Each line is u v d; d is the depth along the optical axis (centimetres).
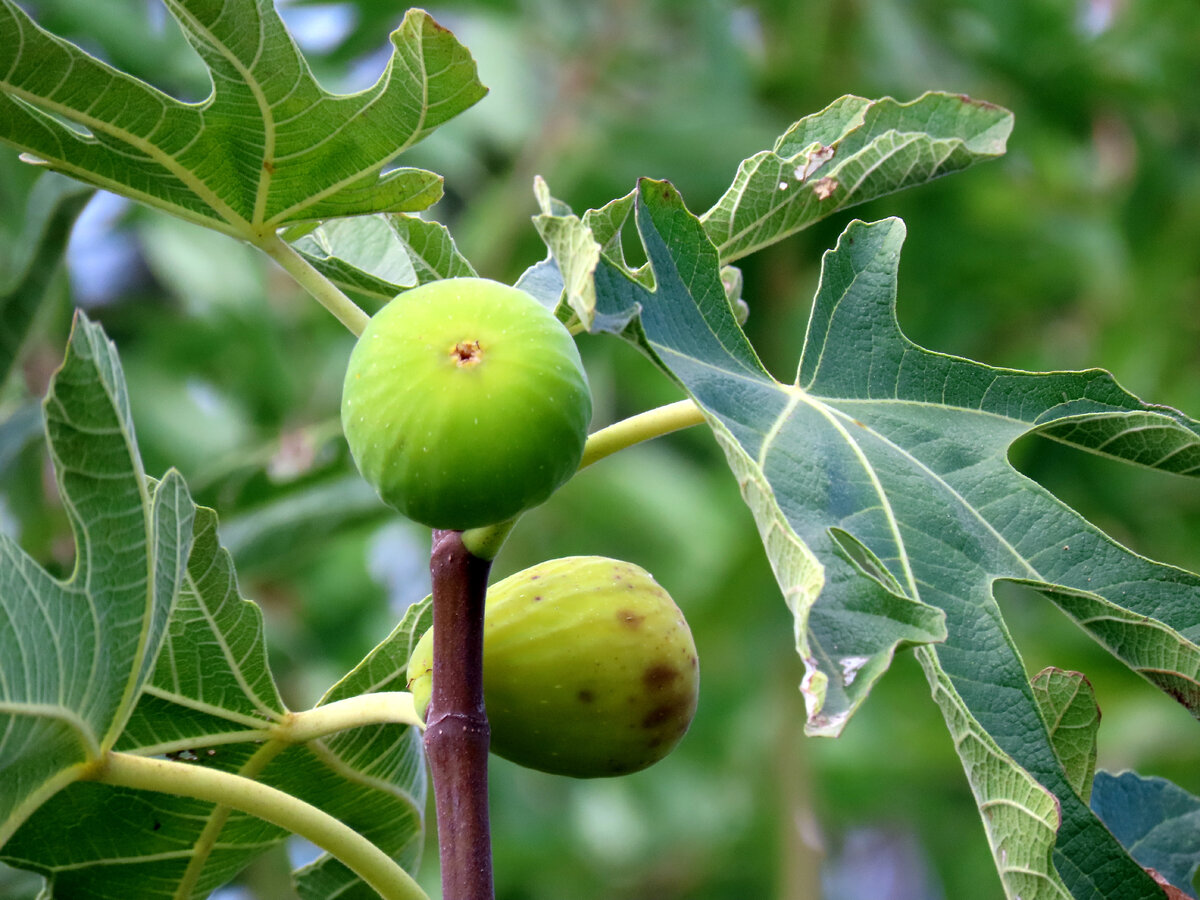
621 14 139
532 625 57
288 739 60
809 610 48
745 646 130
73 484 53
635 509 141
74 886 61
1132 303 142
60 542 95
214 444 129
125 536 54
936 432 57
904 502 55
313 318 137
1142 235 143
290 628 127
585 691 57
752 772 141
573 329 61
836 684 49
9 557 52
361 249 65
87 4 116
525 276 61
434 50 56
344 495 88
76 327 52
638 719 58
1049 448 131
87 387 52
